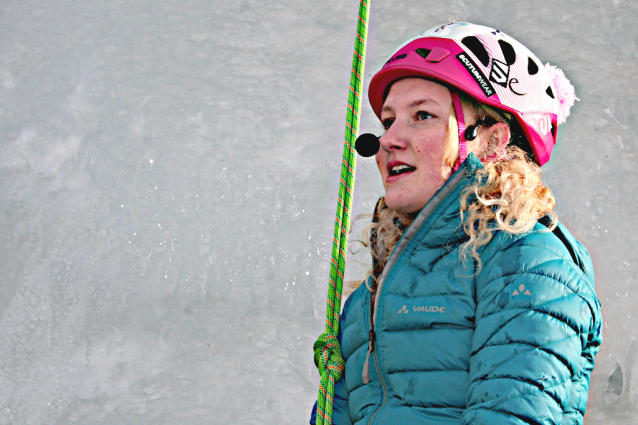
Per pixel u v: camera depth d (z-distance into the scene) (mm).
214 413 4012
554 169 5012
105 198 5145
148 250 4906
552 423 1464
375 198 4859
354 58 2125
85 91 5770
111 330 4629
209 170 5152
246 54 5926
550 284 1565
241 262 4809
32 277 4887
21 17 6395
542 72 1984
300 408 4043
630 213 4820
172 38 6094
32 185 5305
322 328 4543
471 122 1912
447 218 1797
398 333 1753
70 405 4242
